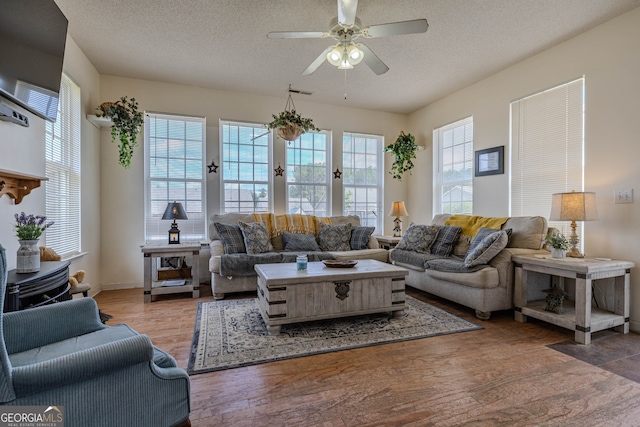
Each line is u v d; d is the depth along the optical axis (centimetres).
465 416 154
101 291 389
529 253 297
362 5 256
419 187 534
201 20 278
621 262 254
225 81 415
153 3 254
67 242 305
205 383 183
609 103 280
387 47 325
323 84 425
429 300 358
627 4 256
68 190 307
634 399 168
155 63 363
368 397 170
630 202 266
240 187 462
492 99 398
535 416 154
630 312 265
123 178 405
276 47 326
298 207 495
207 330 262
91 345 138
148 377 122
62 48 229
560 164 325
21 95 190
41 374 96
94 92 374
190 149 437
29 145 222
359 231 451
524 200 362
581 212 261
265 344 235
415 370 198
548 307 275
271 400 167
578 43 304
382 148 547
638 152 261
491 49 331
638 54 261
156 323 278
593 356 218
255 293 387
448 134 481
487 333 259
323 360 212
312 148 503
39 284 170
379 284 284
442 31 295
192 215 439
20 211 216
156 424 124
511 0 251
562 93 322
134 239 411
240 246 385
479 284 285
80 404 106
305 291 261
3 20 174
